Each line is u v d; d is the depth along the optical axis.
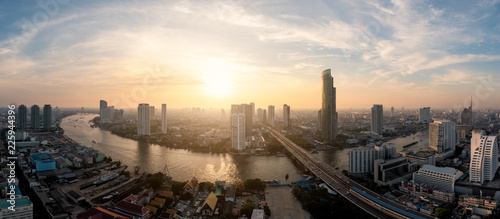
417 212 198.38
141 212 188.25
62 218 197.12
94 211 174.88
